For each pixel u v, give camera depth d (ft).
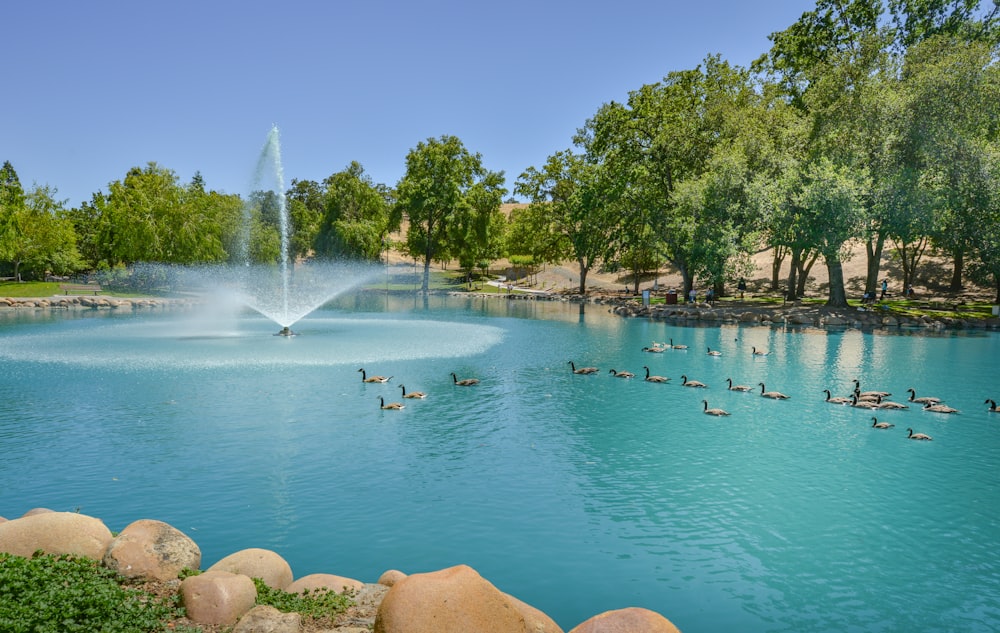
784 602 34.55
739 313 184.44
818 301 214.48
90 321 186.70
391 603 23.44
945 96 160.25
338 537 41.98
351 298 312.09
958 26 213.87
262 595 29.66
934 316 171.01
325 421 71.46
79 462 56.29
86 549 31.91
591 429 69.31
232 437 64.69
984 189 164.04
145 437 64.23
